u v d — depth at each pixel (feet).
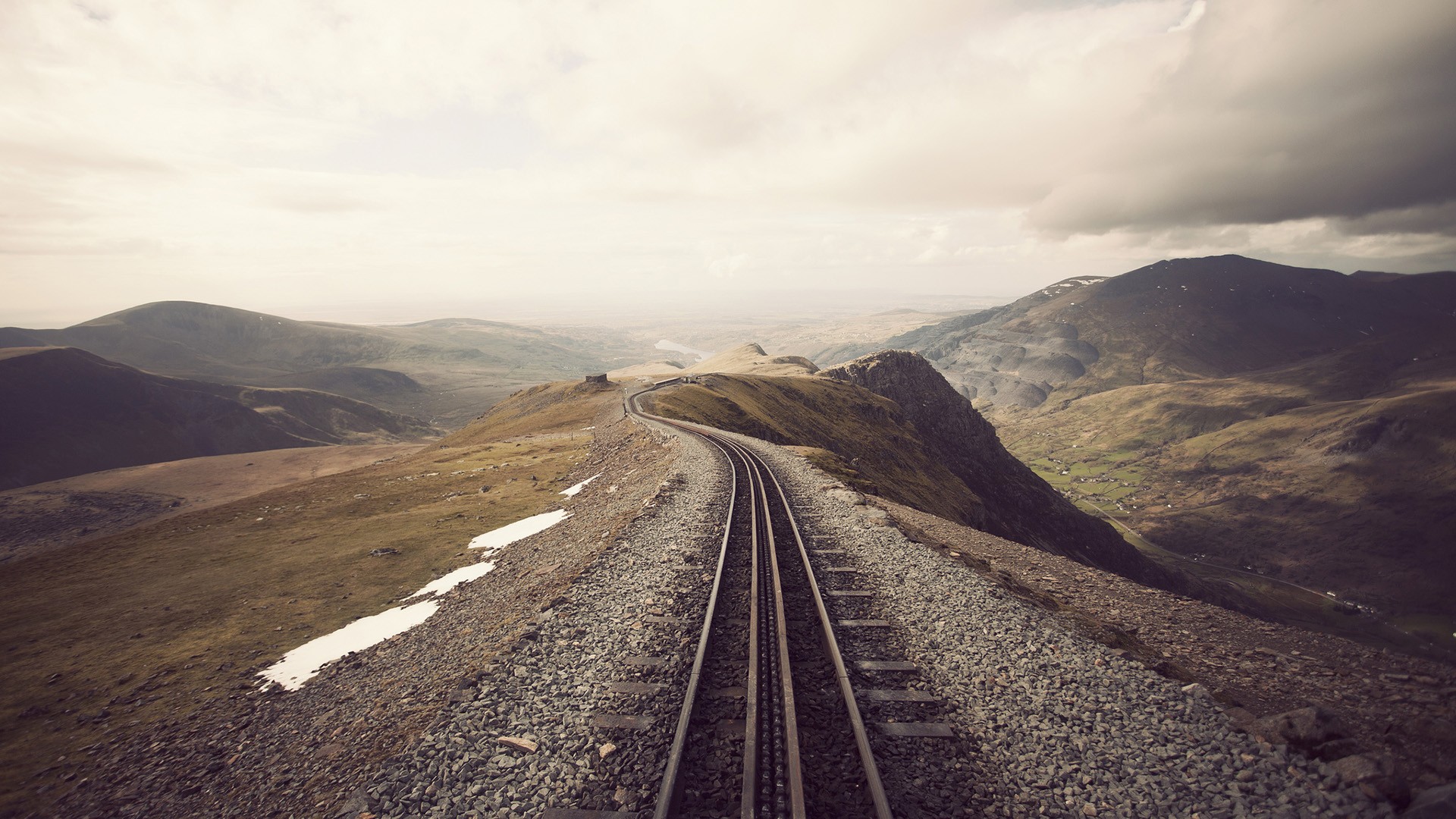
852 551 62.18
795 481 104.88
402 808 27.66
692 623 43.45
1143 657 40.96
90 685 82.48
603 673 37.47
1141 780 27.14
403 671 58.90
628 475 144.66
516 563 99.86
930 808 25.38
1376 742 30.78
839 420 439.63
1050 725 31.22
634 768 28.02
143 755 59.00
